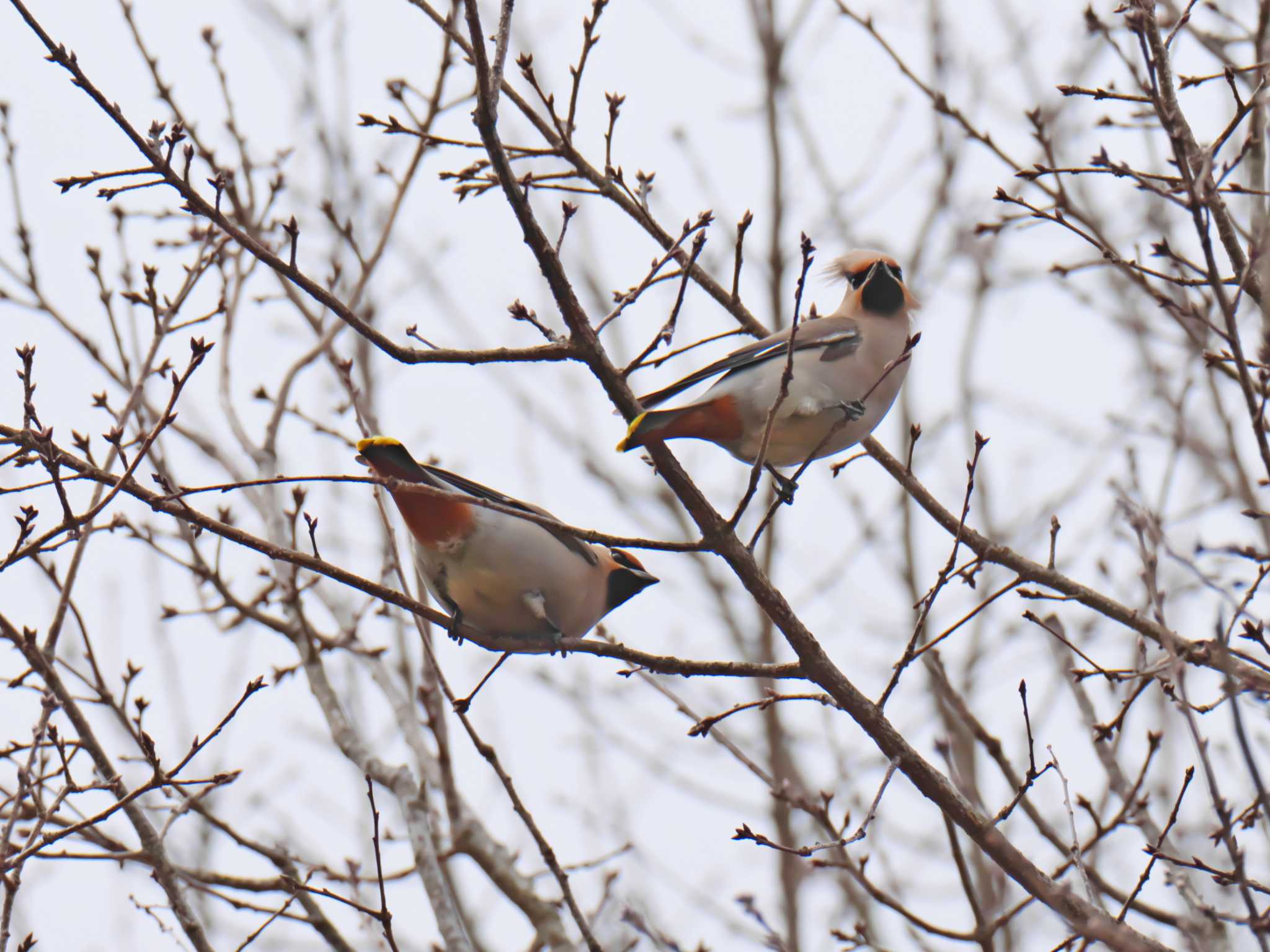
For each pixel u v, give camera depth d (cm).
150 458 1202
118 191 866
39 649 966
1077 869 918
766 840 873
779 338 1123
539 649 1044
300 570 1279
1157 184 1142
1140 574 926
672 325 934
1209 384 1312
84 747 952
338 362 1249
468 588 1036
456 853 1142
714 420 1070
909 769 929
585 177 1178
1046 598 928
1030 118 1103
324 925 1010
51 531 839
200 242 1277
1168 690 895
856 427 1116
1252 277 953
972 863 1424
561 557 1038
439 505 999
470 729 1027
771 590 927
